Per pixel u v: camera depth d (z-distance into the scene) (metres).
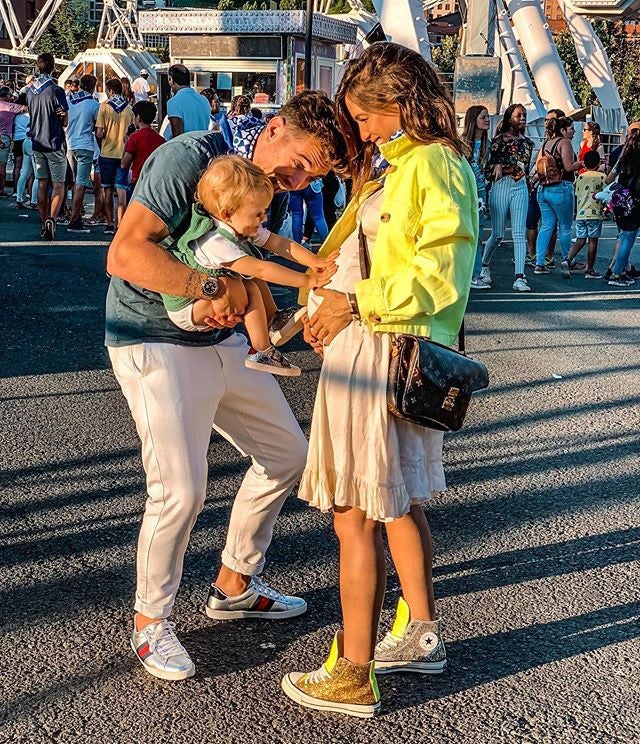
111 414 6.12
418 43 19.31
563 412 6.62
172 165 3.06
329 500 3.08
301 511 4.81
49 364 7.18
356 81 2.96
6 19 43.56
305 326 3.11
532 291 11.46
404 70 2.91
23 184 16.80
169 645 3.32
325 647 3.55
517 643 3.64
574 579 4.18
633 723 3.16
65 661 3.40
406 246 2.92
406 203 2.89
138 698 3.20
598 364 7.93
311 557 4.31
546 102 22.66
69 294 9.53
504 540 4.56
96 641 3.54
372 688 3.14
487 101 16.06
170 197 3.06
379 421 2.97
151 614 3.33
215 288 3.08
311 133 3.06
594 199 12.50
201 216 3.08
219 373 3.35
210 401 3.32
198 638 3.59
